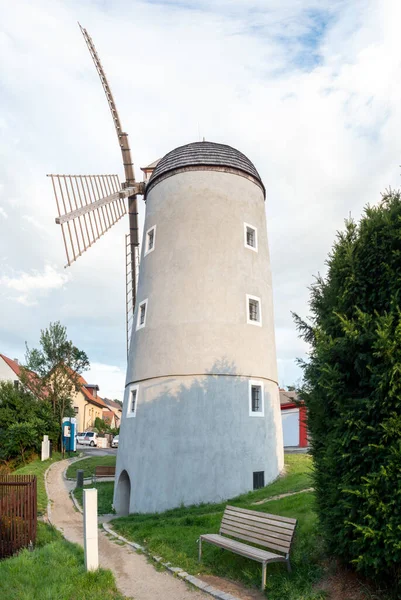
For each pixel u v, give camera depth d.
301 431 31.75
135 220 26.28
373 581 6.98
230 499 16.03
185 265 19.00
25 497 10.96
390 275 7.44
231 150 21.25
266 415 18.33
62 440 34.84
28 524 10.85
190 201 19.84
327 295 8.56
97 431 61.66
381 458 6.71
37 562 9.11
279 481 17.36
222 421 17.09
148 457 17.33
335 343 7.64
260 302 19.64
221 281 18.75
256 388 18.50
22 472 25.53
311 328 9.06
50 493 20.75
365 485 6.55
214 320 18.20
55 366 36.88
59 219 18.98
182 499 16.25
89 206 21.39
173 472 16.62
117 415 85.81
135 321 20.48
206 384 17.41
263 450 17.70
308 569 7.93
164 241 19.92
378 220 7.83
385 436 6.58
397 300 7.18
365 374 7.31
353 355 7.45
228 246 19.31
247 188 20.72
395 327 6.95
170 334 18.33
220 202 19.78
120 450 19.39
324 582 7.54
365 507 6.65
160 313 18.89
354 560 6.57
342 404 7.40
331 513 7.20
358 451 7.00
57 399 36.56
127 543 11.63
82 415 59.66
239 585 8.16
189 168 20.30
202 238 19.22
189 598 7.73
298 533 9.28
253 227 20.44
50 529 13.05
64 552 9.78
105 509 18.30
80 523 15.27
